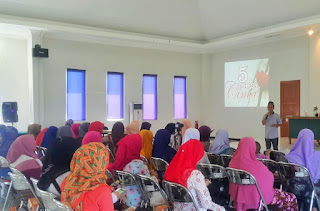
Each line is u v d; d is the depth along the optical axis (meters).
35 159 3.32
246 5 9.20
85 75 9.92
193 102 12.50
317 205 3.19
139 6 9.17
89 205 1.89
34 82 8.74
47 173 2.35
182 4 9.70
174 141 5.48
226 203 3.54
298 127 8.77
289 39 10.02
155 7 9.40
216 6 9.77
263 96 10.84
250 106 11.23
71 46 9.55
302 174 3.09
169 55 11.77
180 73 12.09
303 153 3.23
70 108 9.70
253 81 11.14
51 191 2.32
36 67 8.76
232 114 11.86
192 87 12.45
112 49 10.40
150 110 11.38
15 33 9.02
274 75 10.52
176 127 5.71
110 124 10.45
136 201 2.99
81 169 1.97
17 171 3.03
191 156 2.58
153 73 11.36
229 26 10.30
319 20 8.10
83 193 1.91
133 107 10.68
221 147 4.37
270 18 9.17
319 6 8.04
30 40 8.95
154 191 2.91
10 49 9.45
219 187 3.69
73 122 9.24
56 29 8.52
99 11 8.86
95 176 1.95
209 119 12.66
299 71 9.76
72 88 9.72
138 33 10.14
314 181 3.18
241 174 2.82
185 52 12.17
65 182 2.12
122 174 2.97
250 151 2.95
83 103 9.95
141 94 11.09
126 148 3.19
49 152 2.40
